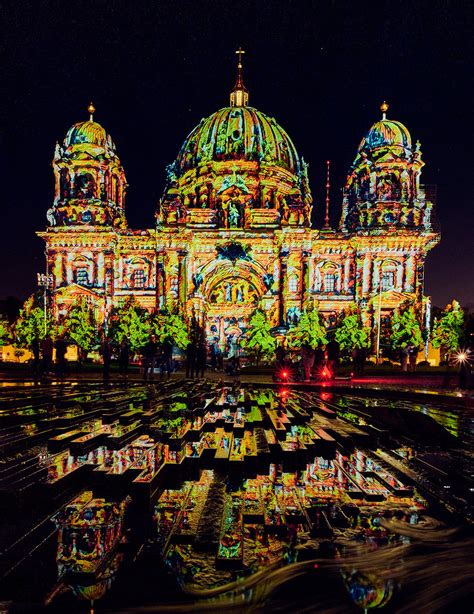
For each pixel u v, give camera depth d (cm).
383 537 383
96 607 280
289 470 602
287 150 8988
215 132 8694
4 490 448
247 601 285
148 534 382
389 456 720
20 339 6844
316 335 6356
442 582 301
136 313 6712
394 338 6444
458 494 506
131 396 1430
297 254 7194
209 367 6044
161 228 7162
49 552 349
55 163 7381
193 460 593
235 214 7450
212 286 7631
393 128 7425
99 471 511
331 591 296
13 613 272
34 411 1071
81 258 7175
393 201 7162
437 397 1697
